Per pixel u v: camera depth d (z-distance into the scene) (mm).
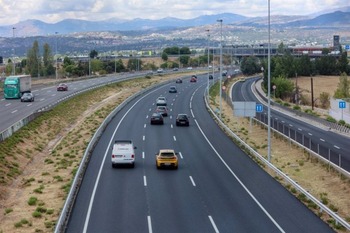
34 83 154250
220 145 64312
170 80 187375
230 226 31531
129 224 31781
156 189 41469
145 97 129125
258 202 37594
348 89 121188
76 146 62594
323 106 127062
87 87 134875
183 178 45781
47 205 36969
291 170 51000
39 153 60219
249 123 87875
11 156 52969
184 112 100688
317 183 45594
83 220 32594
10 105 98562
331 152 59688
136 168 50094
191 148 61938
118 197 38719
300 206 36562
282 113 107688
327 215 34250
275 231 30531
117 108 97750
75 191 40438
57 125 79438
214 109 103688
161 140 67375
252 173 48250
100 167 50125
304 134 75750
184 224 31891
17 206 37156
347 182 43938
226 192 40688
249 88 169375
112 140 66250
